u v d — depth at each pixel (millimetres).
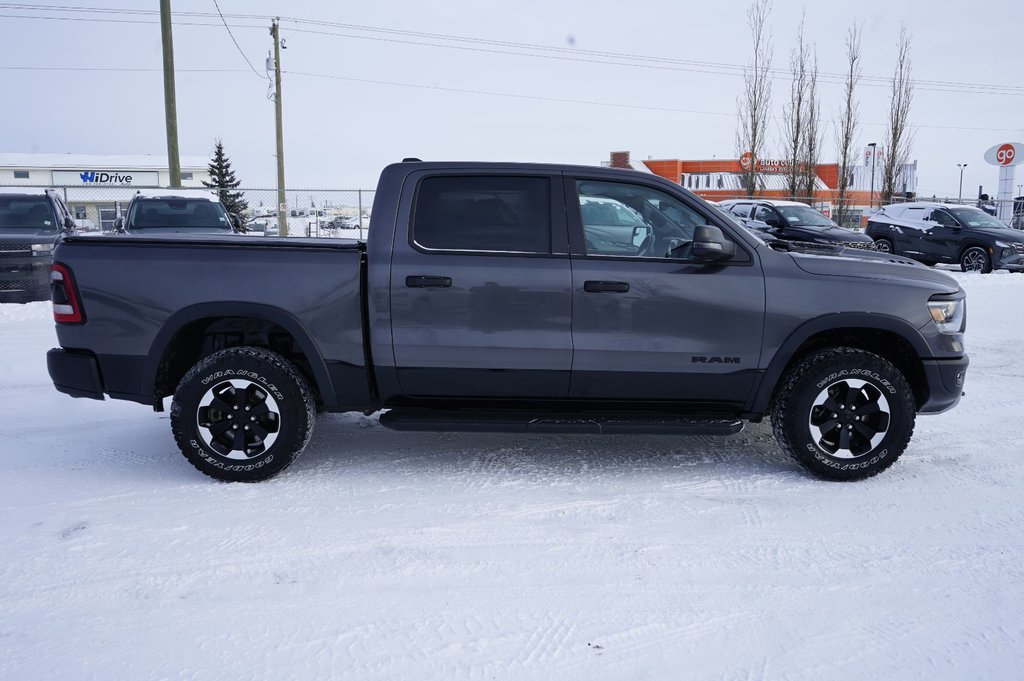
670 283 4148
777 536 3594
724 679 2525
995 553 3418
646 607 2961
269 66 30328
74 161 65312
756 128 32156
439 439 5121
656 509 3908
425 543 3498
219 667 2562
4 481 4246
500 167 4266
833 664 2602
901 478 4375
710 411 4383
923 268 4527
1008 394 6367
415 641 2723
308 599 3002
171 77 18953
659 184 4277
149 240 4195
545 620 2861
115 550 3400
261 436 4188
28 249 11297
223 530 3617
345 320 4176
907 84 32312
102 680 2488
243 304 4137
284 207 19828
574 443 5047
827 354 4191
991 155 26672
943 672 2559
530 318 4145
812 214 16391
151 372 4203
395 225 4203
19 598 2986
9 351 8094
